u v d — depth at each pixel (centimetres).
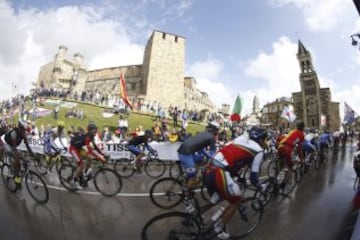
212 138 498
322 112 7012
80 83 7212
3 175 692
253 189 529
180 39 6438
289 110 2055
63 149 926
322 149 1272
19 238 399
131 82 6781
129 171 956
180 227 371
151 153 986
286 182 665
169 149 1186
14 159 616
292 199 671
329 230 478
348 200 673
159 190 593
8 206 536
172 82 6222
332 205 627
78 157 667
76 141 665
